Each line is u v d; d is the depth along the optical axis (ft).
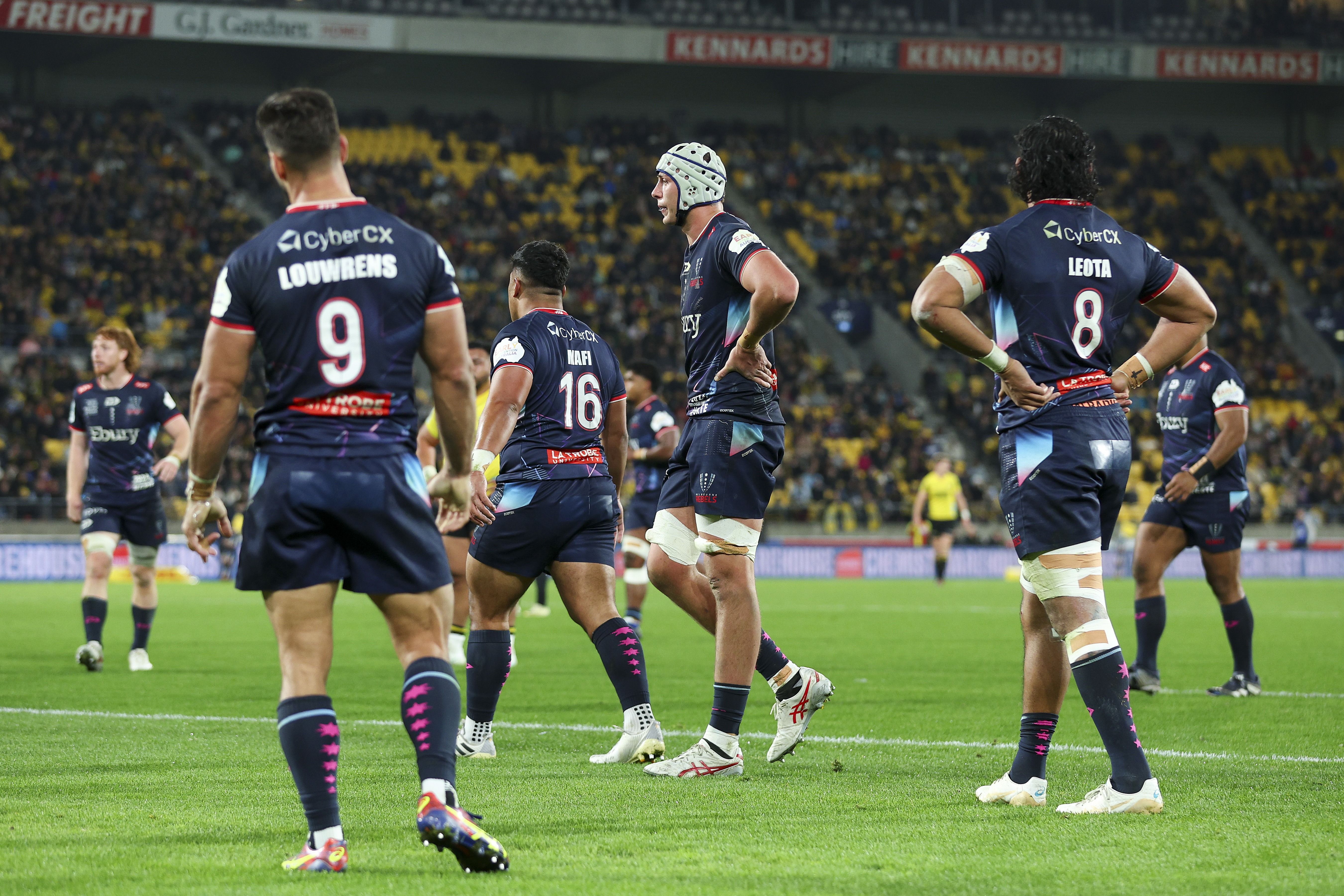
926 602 231.09
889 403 414.41
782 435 63.05
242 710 86.33
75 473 113.19
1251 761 65.10
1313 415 429.38
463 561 111.96
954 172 523.70
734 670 60.85
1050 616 51.19
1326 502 392.06
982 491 385.50
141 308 385.70
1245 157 545.03
